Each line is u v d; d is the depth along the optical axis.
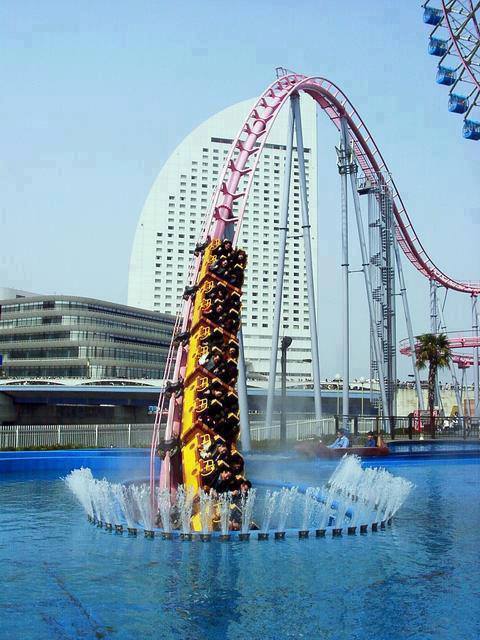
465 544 18.72
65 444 42.44
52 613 12.65
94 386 109.38
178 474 22.14
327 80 61.47
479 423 65.88
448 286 100.94
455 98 66.50
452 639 11.48
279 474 35.19
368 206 79.31
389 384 73.00
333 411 139.12
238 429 21.84
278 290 51.44
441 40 65.62
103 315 161.00
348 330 61.16
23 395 113.56
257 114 42.47
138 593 13.90
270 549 17.88
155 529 19.47
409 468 40.44
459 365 116.81
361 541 19.05
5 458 35.94
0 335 164.62
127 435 45.38
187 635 11.59
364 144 71.31
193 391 21.97
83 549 17.67
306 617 12.53
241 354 43.78
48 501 25.72
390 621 12.34
